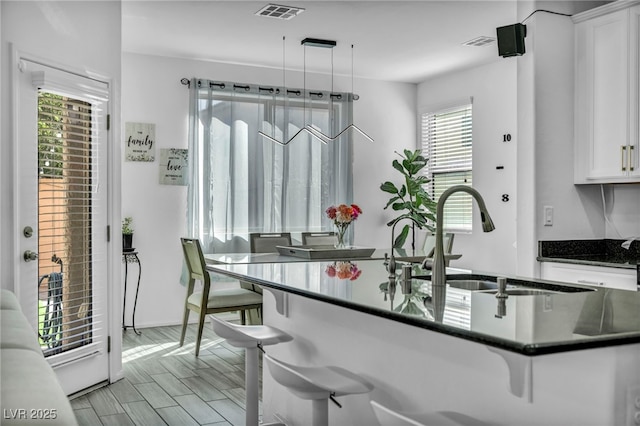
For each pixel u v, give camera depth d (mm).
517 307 1791
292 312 2990
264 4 4809
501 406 1773
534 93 4148
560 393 1637
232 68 6816
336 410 2619
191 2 4758
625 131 3977
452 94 7328
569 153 4293
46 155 3625
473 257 6984
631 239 4297
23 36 3414
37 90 3521
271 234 6191
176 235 6535
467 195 7094
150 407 3713
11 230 3320
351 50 6234
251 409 2814
